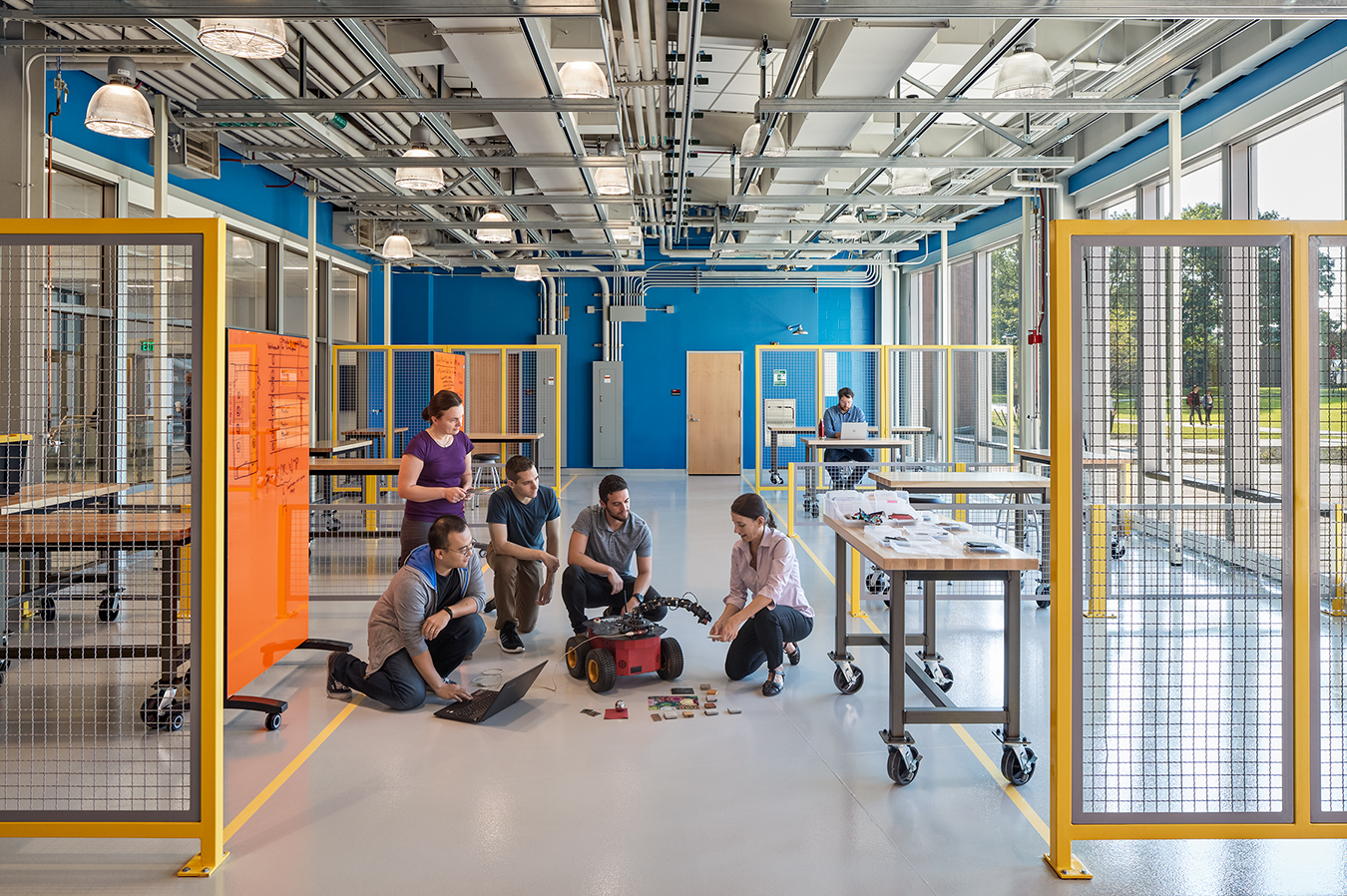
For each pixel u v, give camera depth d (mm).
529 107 5348
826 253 14047
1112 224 2578
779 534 4148
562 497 11227
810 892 2434
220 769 2594
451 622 4191
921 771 3264
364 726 3699
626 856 2629
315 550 7836
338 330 12297
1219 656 4535
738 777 3193
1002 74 4816
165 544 3484
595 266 14273
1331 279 2797
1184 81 6887
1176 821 2568
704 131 9422
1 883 2496
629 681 4297
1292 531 2600
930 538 3570
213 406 2602
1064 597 2555
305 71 5809
